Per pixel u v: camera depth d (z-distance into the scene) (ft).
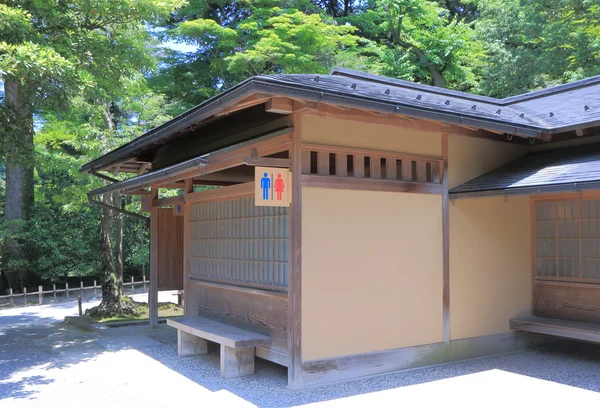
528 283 24.58
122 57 29.76
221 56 59.47
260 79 14.57
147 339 27.37
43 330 31.30
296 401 16.34
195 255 26.40
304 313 17.81
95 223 51.52
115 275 35.76
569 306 23.39
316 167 18.72
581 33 50.26
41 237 48.52
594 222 22.66
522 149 25.12
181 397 16.97
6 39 23.12
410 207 20.75
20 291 49.93
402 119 20.03
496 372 20.04
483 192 20.53
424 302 20.86
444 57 65.57
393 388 17.80
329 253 18.48
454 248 21.95
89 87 24.59
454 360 21.57
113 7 28.25
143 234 54.90
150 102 38.86
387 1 63.36
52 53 22.17
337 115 18.20
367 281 19.34
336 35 54.44
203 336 20.74
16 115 25.17
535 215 24.88
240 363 19.48
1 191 64.75
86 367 21.40
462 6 78.43
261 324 20.08
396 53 66.33
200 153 25.50
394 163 20.48
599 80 28.55
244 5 62.85
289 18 52.24
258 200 17.08
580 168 19.74
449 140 22.20
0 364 22.22
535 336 24.57
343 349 18.62
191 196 26.20
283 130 17.81
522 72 56.75
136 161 32.01
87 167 30.86
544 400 16.63
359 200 19.34
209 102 17.42
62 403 16.57
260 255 20.44
